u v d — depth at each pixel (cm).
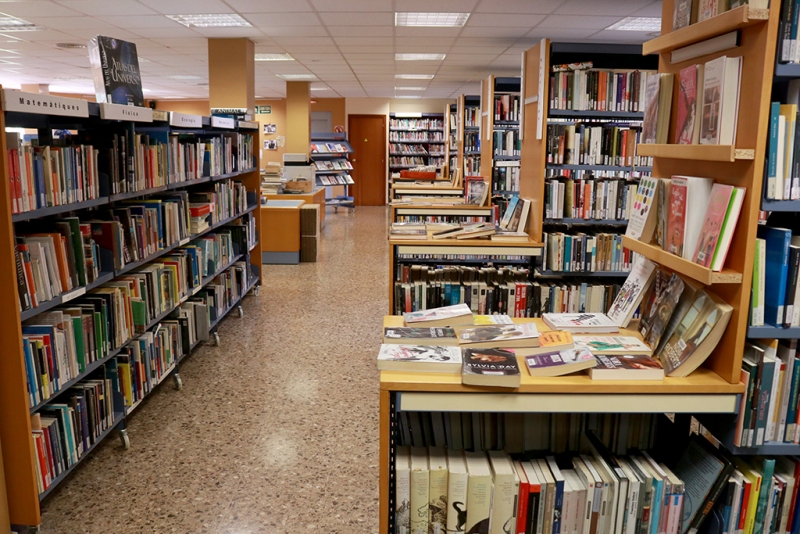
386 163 1759
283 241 852
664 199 215
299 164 1189
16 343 231
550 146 462
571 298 453
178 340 407
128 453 321
